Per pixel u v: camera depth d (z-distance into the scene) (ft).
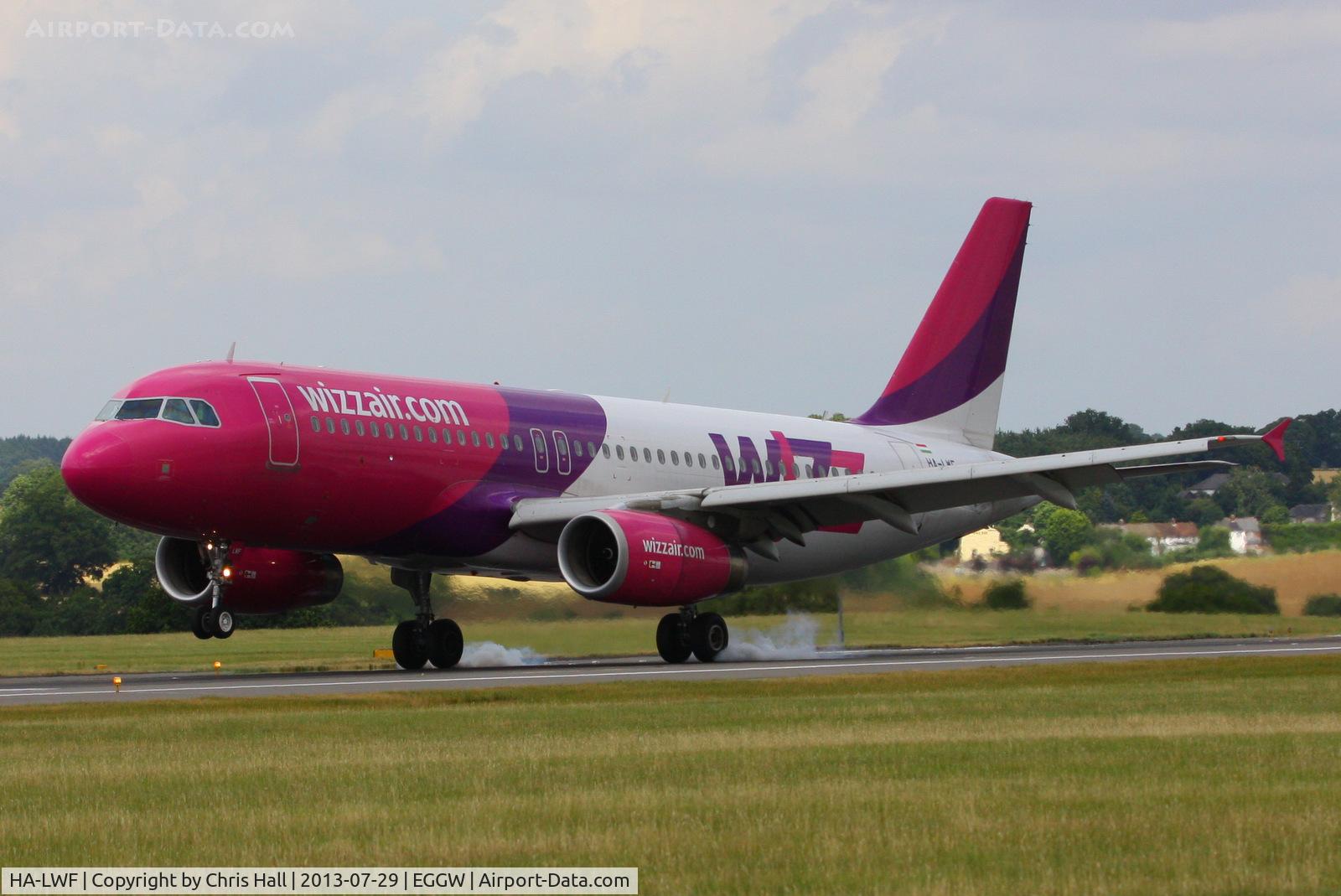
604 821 128.16
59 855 120.16
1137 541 523.29
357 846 120.88
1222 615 500.33
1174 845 117.08
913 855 114.83
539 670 337.93
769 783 145.59
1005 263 477.77
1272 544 525.75
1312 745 169.07
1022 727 190.19
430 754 169.37
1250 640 463.01
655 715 210.18
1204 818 126.52
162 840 124.16
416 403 341.00
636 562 328.90
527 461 357.41
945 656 380.78
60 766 163.53
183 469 304.30
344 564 454.40
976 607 490.49
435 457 339.36
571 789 143.74
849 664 344.08
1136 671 291.58
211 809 136.56
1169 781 144.87
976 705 220.64
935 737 179.93
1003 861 112.88
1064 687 255.29
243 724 204.23
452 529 344.49
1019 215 479.41
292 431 316.81
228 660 418.31
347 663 399.24
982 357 476.13
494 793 142.20
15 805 139.95
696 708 220.02
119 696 262.26
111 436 303.89
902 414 459.32
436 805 136.67
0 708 233.35
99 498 302.45
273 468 313.94
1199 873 109.09
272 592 357.20
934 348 465.88
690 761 160.04
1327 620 501.97
